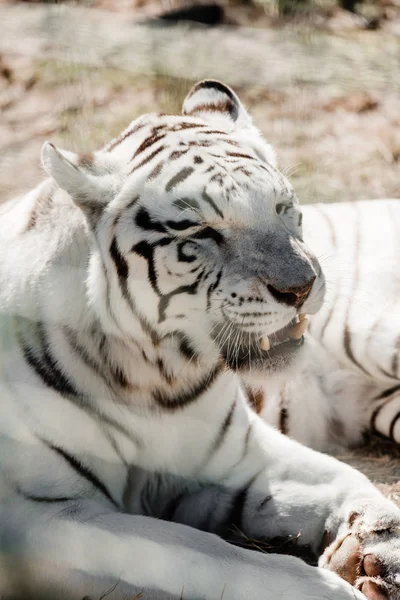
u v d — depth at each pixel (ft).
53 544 22.75
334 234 34.94
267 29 63.67
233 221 23.68
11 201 28.71
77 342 24.22
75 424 24.11
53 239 24.99
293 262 23.71
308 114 53.98
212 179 23.75
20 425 23.81
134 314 24.27
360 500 24.70
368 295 33.04
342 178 48.11
